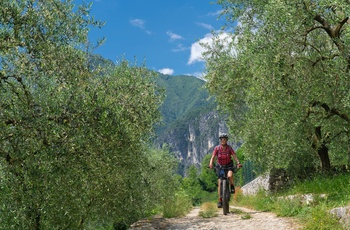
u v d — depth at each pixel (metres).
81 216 10.79
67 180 8.91
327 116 13.39
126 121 10.47
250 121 15.65
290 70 11.92
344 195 10.06
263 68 11.86
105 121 9.13
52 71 8.79
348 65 11.88
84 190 9.74
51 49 8.91
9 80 8.84
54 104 8.44
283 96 12.04
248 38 12.95
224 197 12.30
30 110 8.34
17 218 8.30
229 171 12.52
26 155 8.16
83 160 8.95
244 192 30.52
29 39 8.65
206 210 13.84
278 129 12.79
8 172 8.26
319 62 12.67
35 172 8.20
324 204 9.31
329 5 10.87
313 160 18.75
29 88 8.74
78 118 8.69
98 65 10.70
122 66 13.75
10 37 8.41
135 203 16.69
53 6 9.44
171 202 16.50
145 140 13.84
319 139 15.80
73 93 8.77
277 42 11.34
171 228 10.77
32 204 8.45
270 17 11.42
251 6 15.45
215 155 12.70
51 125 8.33
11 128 8.28
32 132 8.20
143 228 11.13
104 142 9.53
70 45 9.59
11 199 8.27
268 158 15.70
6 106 8.42
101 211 12.83
